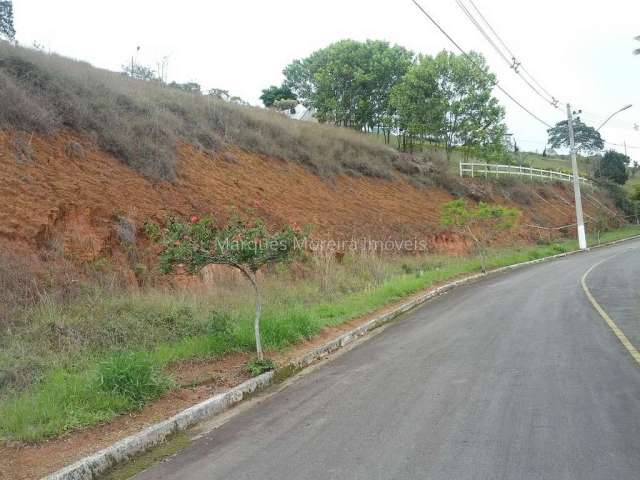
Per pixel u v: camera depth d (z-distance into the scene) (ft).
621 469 14.23
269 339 32.96
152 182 49.39
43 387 22.65
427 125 129.80
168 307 34.09
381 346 33.83
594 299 45.21
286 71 176.96
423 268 73.51
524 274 73.15
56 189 39.19
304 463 16.25
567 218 150.92
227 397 23.99
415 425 18.54
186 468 17.08
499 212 82.48
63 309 30.53
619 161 234.58
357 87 146.72
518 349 28.81
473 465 14.99
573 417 18.17
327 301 47.37
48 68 50.44
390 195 96.48
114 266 37.63
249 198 60.80
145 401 22.79
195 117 69.72
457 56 130.00
